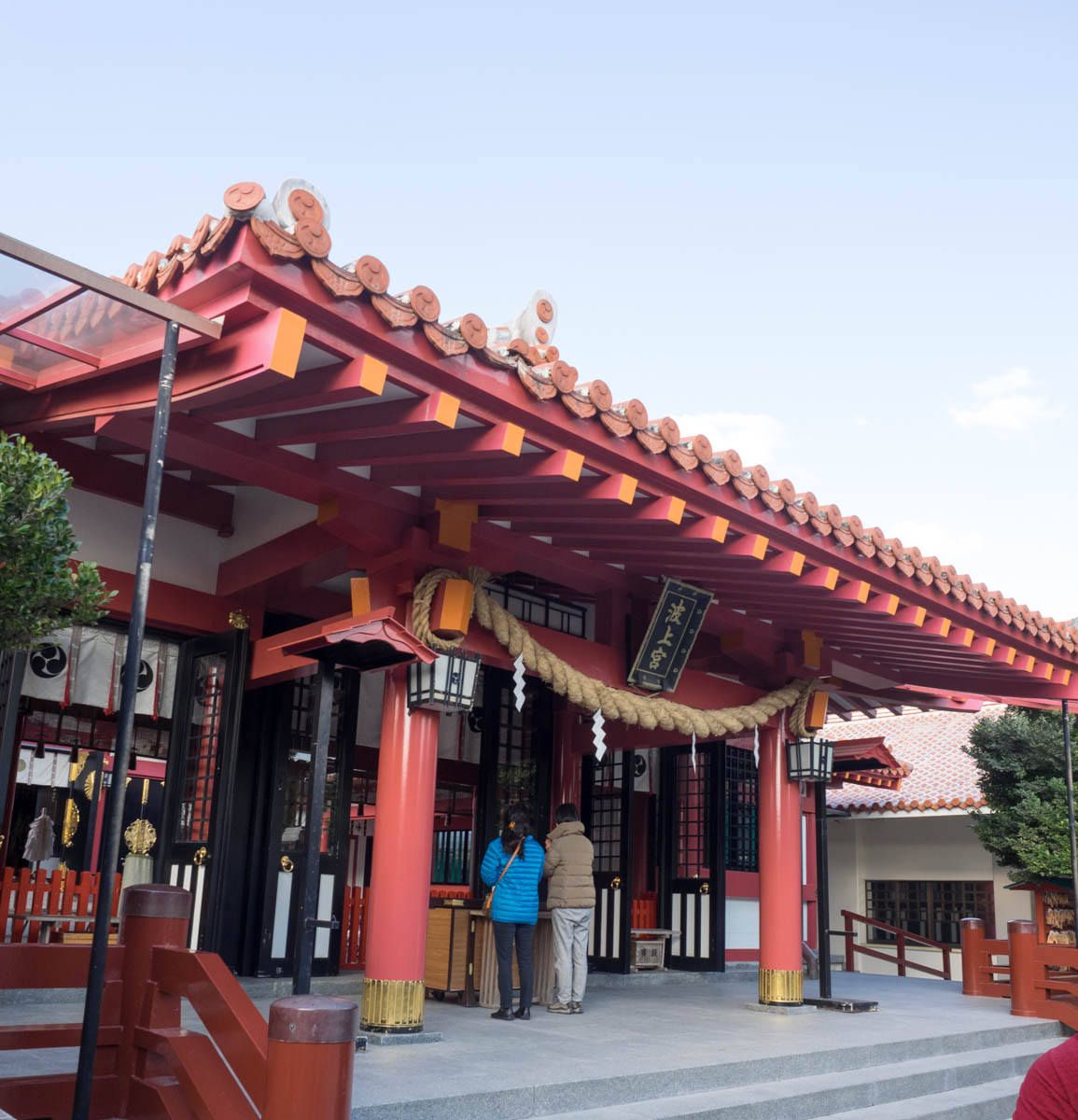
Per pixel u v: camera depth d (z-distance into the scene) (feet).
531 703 32.19
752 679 30.17
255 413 16.38
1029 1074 8.29
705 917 37.04
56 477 11.71
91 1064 11.34
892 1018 28.14
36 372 17.56
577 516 20.18
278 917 25.35
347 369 14.82
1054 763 42.50
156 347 14.98
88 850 39.52
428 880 20.77
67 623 12.61
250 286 13.51
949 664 31.78
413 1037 19.97
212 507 24.02
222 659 23.17
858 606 25.55
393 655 18.15
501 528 22.09
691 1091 18.79
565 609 31.60
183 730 23.43
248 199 12.94
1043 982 30.01
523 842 24.62
